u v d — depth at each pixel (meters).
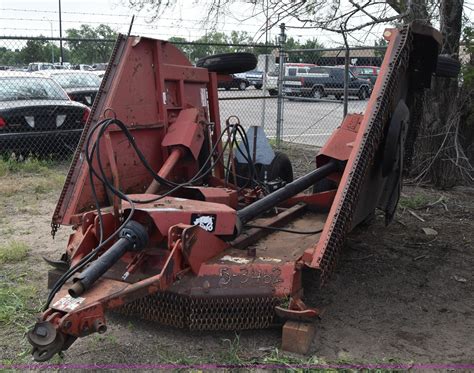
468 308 4.64
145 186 5.08
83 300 3.29
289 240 4.76
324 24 8.23
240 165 5.93
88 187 4.51
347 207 3.99
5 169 9.48
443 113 8.82
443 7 8.16
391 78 4.35
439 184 8.93
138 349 3.83
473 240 6.42
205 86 6.04
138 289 3.42
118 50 4.87
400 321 4.35
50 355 3.12
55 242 6.09
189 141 5.10
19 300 4.48
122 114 4.78
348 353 3.81
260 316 3.84
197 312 3.78
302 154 11.95
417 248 6.10
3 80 10.26
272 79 16.05
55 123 10.02
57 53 19.97
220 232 4.00
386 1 8.17
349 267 5.47
